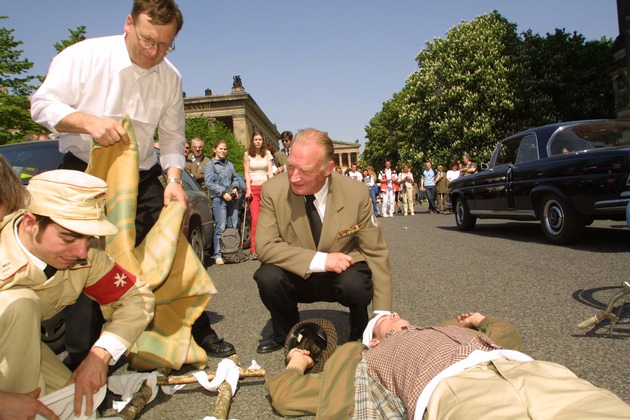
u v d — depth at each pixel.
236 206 8.80
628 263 5.84
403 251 8.35
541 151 8.00
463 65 33.06
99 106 3.26
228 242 8.16
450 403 1.92
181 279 3.19
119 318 2.40
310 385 2.62
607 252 6.68
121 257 2.88
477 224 12.43
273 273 3.45
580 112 34.50
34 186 2.04
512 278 5.57
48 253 2.08
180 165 3.63
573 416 1.64
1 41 17.02
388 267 3.45
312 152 3.12
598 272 5.51
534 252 7.16
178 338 3.18
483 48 32.75
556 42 36.84
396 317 3.02
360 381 2.54
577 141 7.60
